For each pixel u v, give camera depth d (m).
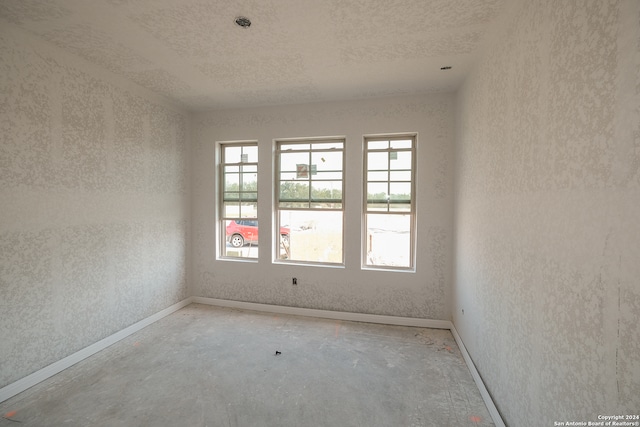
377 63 2.57
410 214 3.46
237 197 4.00
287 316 3.60
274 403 2.03
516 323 1.62
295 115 3.64
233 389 2.18
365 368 2.46
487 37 2.14
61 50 2.38
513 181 1.69
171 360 2.57
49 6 1.83
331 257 3.71
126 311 3.03
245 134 3.81
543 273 1.35
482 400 2.08
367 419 1.89
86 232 2.62
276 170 3.84
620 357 0.90
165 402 2.03
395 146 3.49
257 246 3.88
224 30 2.10
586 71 1.07
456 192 3.09
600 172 0.99
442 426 1.84
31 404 2.00
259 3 1.80
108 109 2.80
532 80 1.48
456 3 1.79
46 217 2.30
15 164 2.10
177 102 3.62
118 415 1.91
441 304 3.28
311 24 2.02
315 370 2.43
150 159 3.32
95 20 1.99
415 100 3.29
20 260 2.14
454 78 2.84
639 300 0.83
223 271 3.92
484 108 2.23
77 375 2.34
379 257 3.56
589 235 1.05
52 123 2.33
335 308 3.56
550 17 1.31
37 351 2.24
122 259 2.98
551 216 1.29
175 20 1.98
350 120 3.48
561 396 1.20
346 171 3.52
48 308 2.32
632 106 0.86
